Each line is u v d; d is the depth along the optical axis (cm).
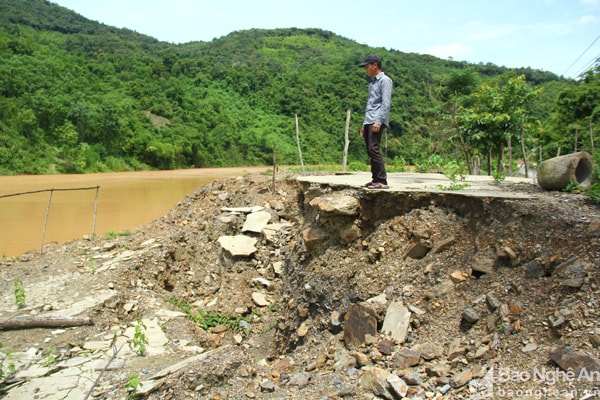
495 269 441
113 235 1147
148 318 676
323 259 613
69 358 543
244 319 743
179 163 4678
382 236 579
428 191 570
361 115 5509
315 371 456
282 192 1089
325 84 6303
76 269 848
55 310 660
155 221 1252
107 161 3897
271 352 623
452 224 530
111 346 579
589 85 2347
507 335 372
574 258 388
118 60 6072
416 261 528
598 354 309
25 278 812
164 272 854
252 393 439
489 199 500
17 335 592
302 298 616
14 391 467
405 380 365
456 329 413
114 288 740
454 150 2109
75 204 1912
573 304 356
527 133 1591
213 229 974
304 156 4734
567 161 546
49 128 3666
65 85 4138
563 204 468
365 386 375
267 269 845
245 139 5388
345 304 543
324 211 605
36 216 1611
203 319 725
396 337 433
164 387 454
